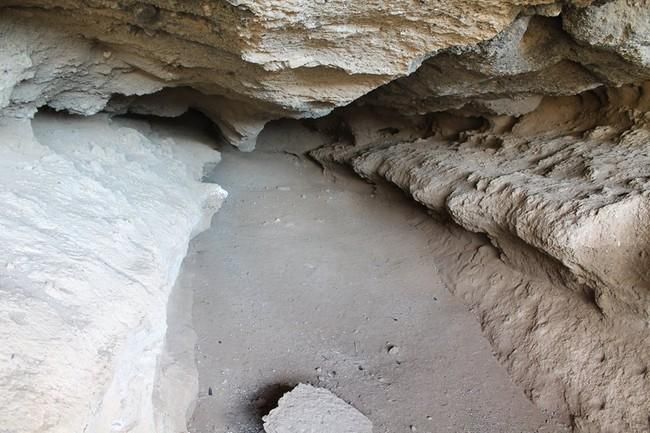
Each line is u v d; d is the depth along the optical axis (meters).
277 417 2.31
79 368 1.19
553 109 3.64
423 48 2.00
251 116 3.32
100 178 2.30
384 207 4.42
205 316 3.14
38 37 1.92
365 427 2.37
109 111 3.10
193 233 3.23
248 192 4.75
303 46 1.91
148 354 1.69
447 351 3.02
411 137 4.62
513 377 2.80
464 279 3.45
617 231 2.41
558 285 2.90
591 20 2.17
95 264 1.57
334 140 5.37
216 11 1.67
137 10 1.82
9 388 1.03
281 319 3.22
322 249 3.96
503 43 2.41
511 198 2.89
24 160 1.97
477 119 4.11
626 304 2.47
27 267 1.39
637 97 3.13
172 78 2.46
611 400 2.39
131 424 1.47
